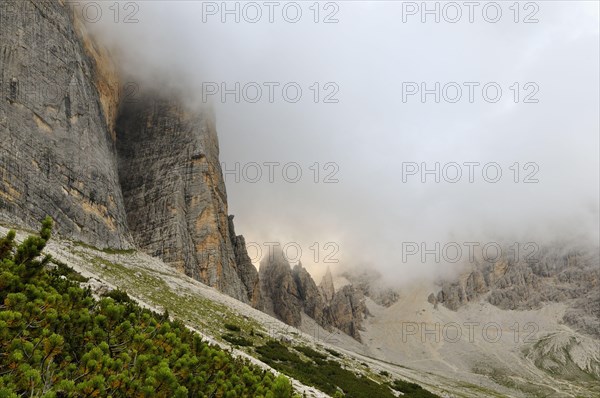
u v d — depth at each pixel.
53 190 70.94
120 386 13.09
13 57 72.38
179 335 20.73
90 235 76.19
